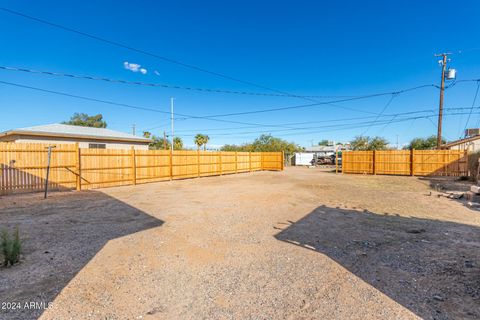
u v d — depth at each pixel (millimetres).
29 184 9367
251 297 2719
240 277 3168
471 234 4914
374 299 2678
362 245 4324
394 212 6867
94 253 3859
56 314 2365
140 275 3182
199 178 16875
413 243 4418
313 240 4578
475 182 13781
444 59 18422
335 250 4094
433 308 2500
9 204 7488
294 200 8695
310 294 2785
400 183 13984
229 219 6039
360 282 3051
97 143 17234
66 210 6789
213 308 2514
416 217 6316
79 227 5215
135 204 7738
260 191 10852
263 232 5043
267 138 45812
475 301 2609
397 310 2479
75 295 2699
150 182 13828
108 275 3166
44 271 3238
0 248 3830
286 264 3559
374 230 5203
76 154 10562
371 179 16344
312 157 39438
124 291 2801
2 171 8734
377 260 3699
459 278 3121
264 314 2420
